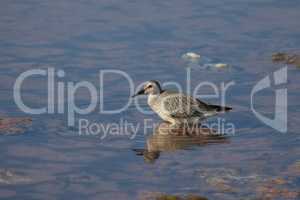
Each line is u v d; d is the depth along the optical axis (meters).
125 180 13.51
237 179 13.50
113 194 12.88
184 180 13.50
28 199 12.62
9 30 21.53
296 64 19.66
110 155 14.67
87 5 23.86
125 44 20.84
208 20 22.84
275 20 22.98
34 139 15.26
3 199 12.59
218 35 21.70
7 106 16.86
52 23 22.22
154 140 15.52
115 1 24.31
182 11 23.50
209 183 13.34
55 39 21.05
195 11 23.55
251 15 23.34
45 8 23.50
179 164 14.27
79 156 14.56
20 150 14.70
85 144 15.16
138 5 23.97
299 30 22.20
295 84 18.42
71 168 13.99
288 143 15.29
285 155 14.66
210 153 14.85
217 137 15.73
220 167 14.09
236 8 23.91
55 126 15.98
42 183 13.27
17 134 15.45
